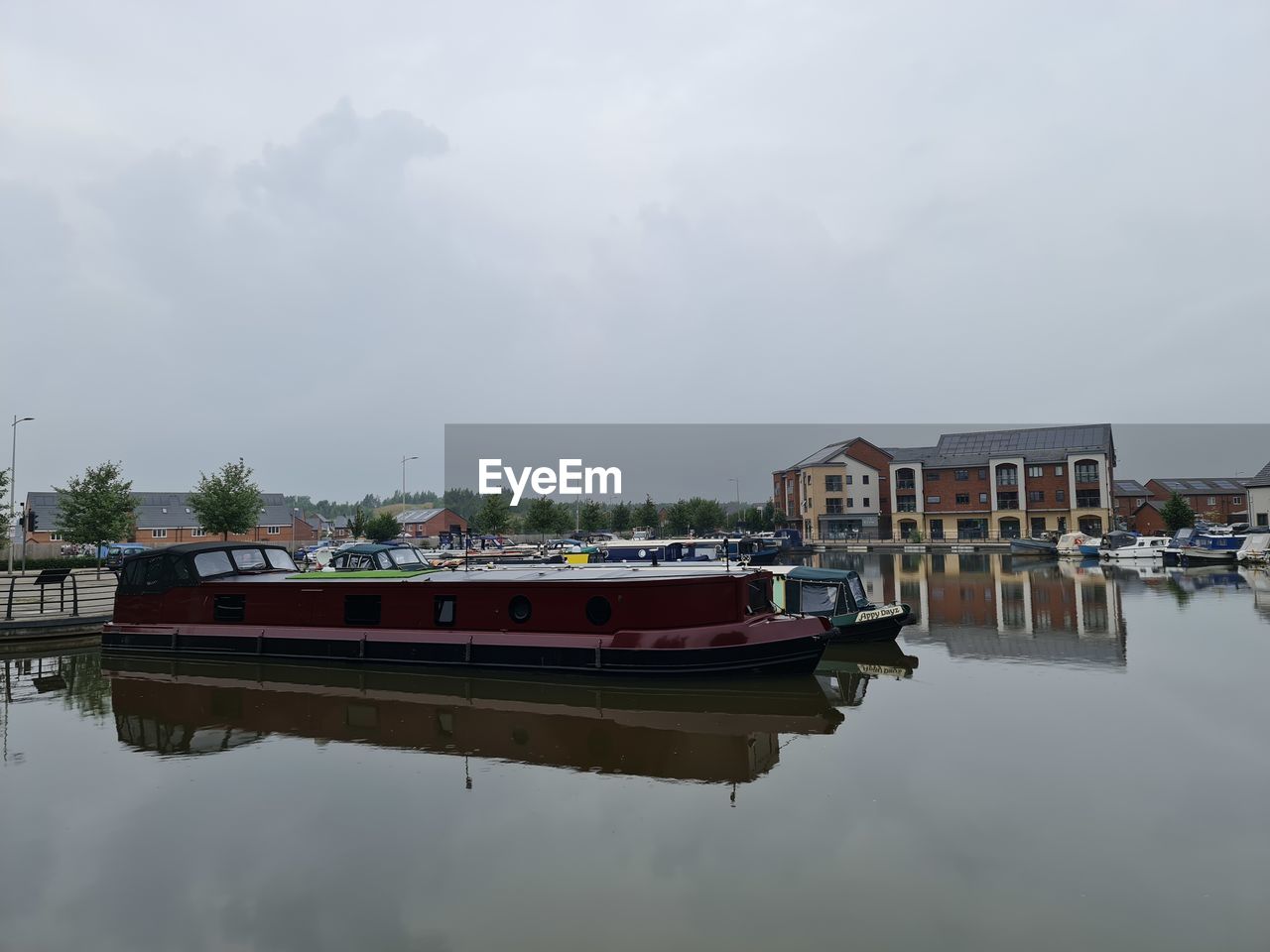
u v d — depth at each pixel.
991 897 6.03
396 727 11.15
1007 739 10.06
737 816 7.66
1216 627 18.84
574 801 8.12
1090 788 8.25
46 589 23.84
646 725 11.06
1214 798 7.94
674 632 13.61
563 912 5.88
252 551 18.42
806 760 9.36
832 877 6.38
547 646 14.07
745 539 40.50
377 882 6.42
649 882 6.33
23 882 6.58
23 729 11.29
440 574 16.64
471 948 5.43
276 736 10.77
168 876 6.63
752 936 5.52
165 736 10.84
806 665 13.52
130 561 17.59
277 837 7.34
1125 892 6.08
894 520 77.38
